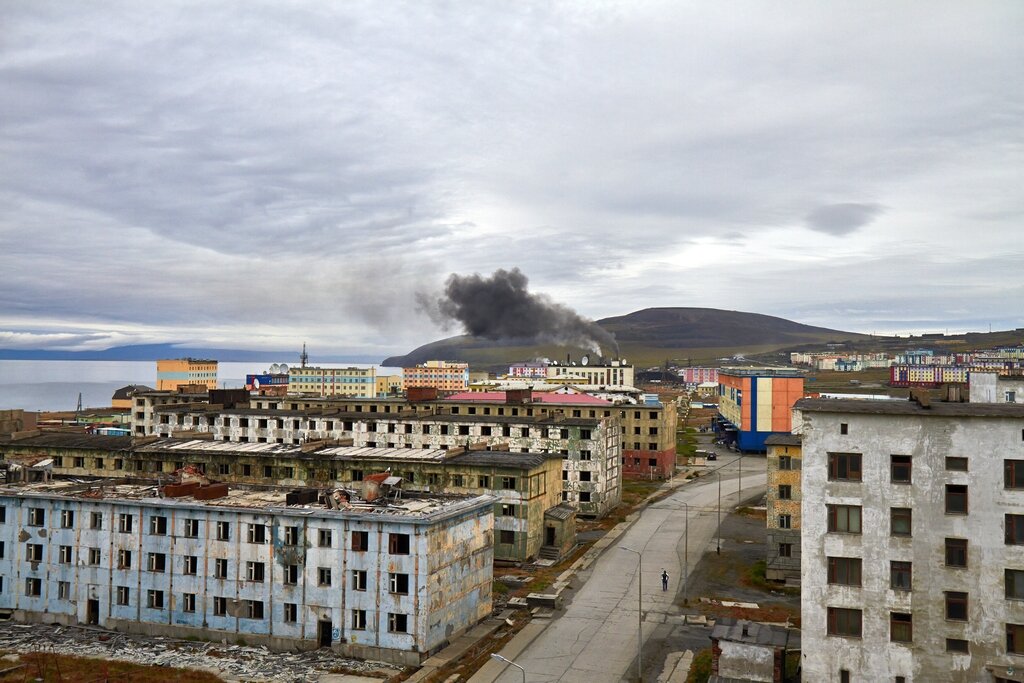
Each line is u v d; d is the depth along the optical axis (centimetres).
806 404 5625
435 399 15912
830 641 5378
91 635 7319
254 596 7106
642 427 16688
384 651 6669
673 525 12125
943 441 5222
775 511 9100
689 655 6825
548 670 6519
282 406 16225
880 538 5306
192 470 8144
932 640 5178
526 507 9781
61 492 7975
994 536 5103
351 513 6894
